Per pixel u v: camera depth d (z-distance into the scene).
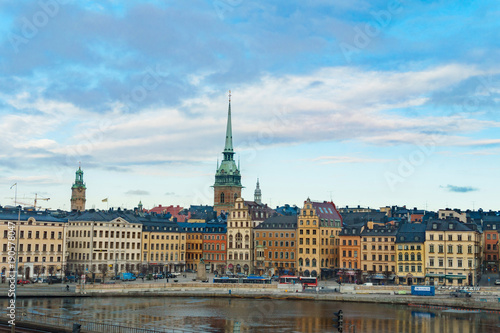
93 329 135.50
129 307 187.88
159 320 164.00
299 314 178.25
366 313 180.62
